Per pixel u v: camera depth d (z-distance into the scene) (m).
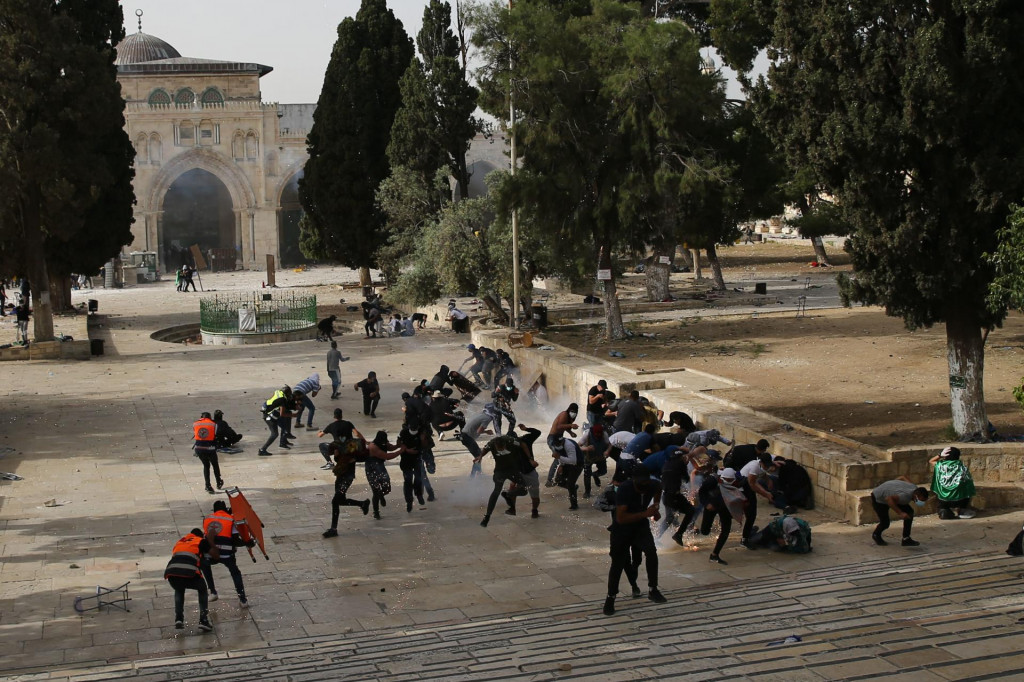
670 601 12.08
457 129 44.94
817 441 18.03
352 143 53.06
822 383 23.16
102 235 44.44
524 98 29.78
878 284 17.83
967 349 17.75
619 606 12.03
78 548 15.27
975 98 15.98
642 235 31.38
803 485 17.08
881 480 16.44
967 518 15.95
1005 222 16.30
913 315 17.98
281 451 22.38
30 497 18.41
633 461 15.98
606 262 31.44
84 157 35.88
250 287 64.75
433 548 15.27
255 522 13.06
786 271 58.41
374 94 53.19
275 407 22.05
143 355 37.12
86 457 21.66
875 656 8.48
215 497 18.45
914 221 16.81
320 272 76.69
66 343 36.16
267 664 9.89
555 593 13.06
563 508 17.61
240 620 12.16
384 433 17.38
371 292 54.31
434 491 18.94
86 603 12.77
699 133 31.44
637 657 9.08
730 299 44.03
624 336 31.86
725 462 15.91
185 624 12.00
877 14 16.62
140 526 16.53
